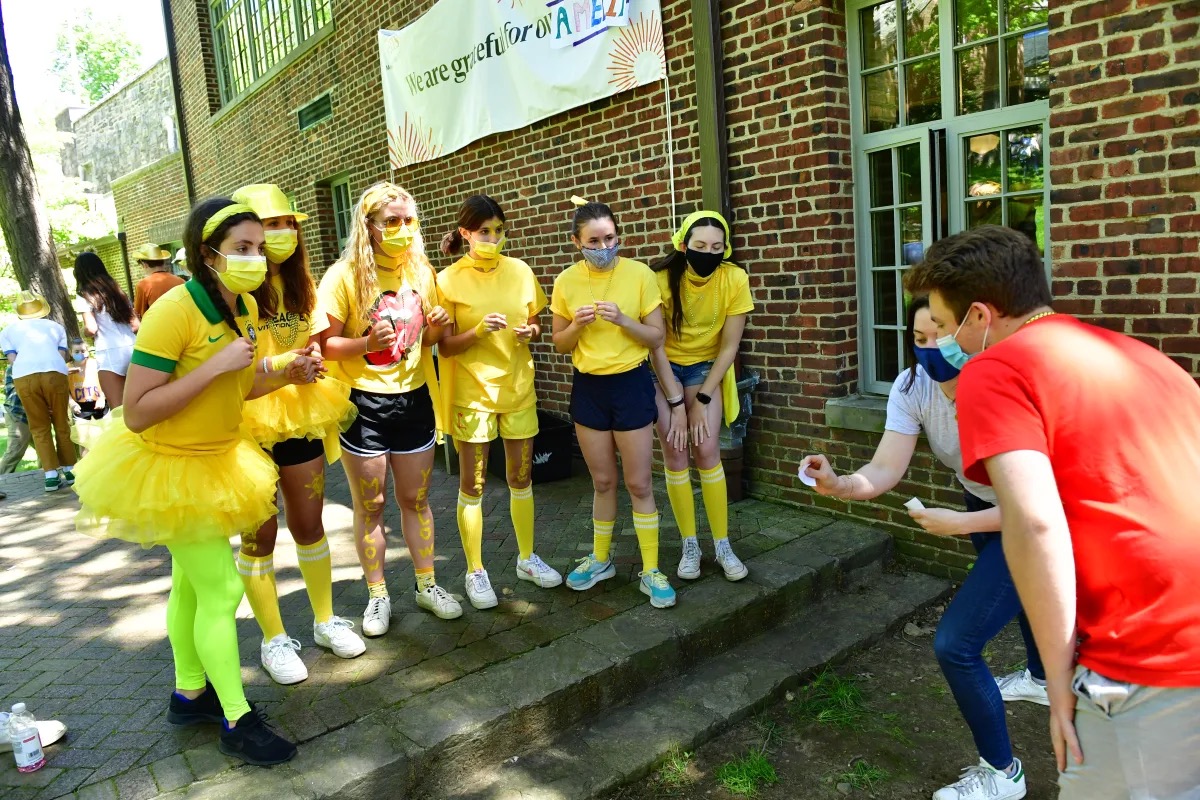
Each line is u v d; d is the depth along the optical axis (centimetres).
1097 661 152
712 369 351
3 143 794
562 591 366
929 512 227
